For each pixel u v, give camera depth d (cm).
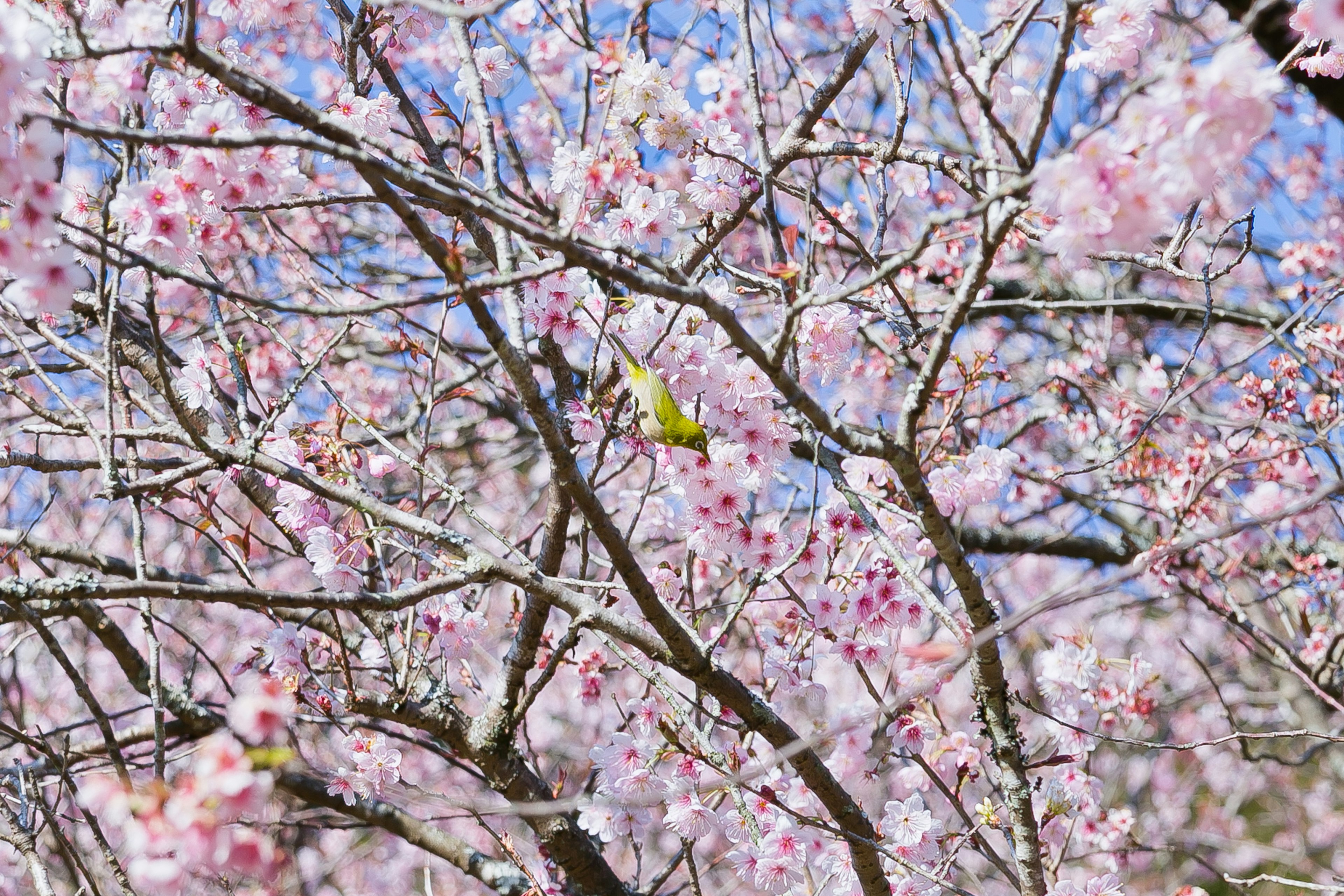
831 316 372
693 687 537
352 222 809
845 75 431
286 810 543
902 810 388
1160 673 495
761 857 388
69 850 346
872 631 380
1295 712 927
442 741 441
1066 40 222
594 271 242
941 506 437
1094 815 520
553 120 587
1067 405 677
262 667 405
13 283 371
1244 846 985
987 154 260
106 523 760
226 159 289
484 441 826
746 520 424
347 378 771
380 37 444
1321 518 738
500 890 486
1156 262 350
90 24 337
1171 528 604
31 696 776
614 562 341
